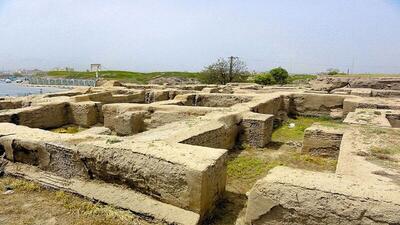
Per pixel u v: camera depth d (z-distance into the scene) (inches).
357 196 115.8
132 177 174.1
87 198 179.5
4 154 223.8
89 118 422.6
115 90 666.2
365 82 725.3
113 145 185.5
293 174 137.9
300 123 470.6
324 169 251.6
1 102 438.9
